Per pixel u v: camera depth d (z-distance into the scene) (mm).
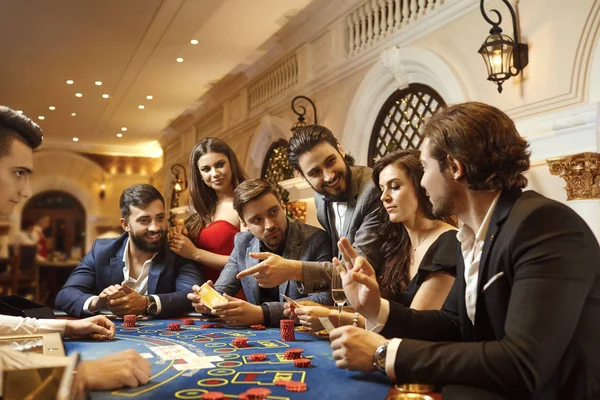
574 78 3957
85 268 3398
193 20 7555
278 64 8836
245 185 2938
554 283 1272
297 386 1401
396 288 2354
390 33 6223
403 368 1392
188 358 1822
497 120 1466
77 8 7090
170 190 15430
